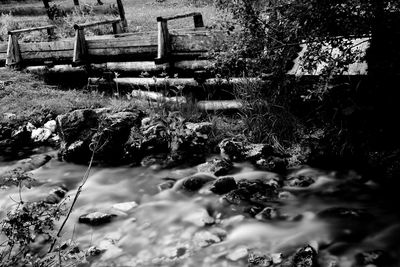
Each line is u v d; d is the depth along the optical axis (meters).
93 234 4.56
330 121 5.87
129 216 4.95
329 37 5.04
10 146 7.57
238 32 5.76
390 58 4.72
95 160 6.80
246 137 6.48
